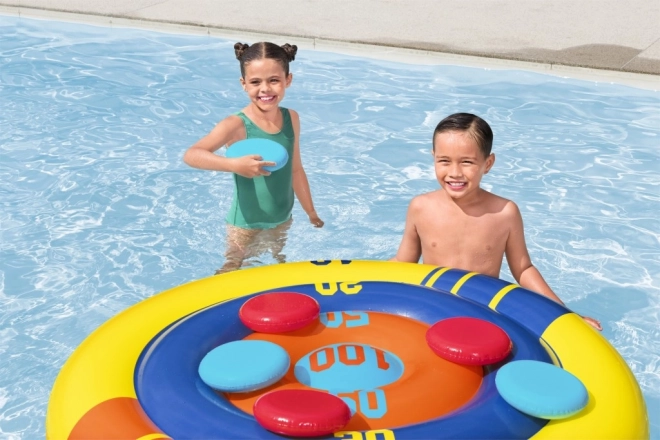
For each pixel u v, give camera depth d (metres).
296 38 8.26
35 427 3.33
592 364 2.55
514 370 2.38
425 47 7.86
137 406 2.36
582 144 6.06
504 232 3.56
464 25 8.52
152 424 2.27
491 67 7.55
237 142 4.22
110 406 2.34
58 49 8.31
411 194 5.28
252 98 4.34
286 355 2.51
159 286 4.30
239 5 9.47
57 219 5.00
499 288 3.01
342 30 8.45
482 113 6.62
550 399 2.25
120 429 2.23
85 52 8.22
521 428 2.24
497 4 9.22
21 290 4.27
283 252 4.54
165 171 5.64
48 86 7.27
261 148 4.13
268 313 2.73
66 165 5.71
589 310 4.14
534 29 8.30
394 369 2.58
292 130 4.54
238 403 2.39
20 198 5.25
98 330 2.77
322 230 4.80
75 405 2.38
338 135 6.20
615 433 2.24
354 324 2.84
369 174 5.57
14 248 4.68
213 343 2.68
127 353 2.61
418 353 2.66
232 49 8.28
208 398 2.37
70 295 4.23
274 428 2.15
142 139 6.17
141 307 2.90
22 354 3.78
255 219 4.45
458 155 3.28
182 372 2.49
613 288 4.32
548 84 7.20
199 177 5.55
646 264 4.54
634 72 7.10
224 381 2.38
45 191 5.34
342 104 6.83
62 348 3.82
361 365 2.56
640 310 4.13
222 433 2.20
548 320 2.80
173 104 6.88
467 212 3.55
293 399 2.22
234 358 2.47
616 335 3.94
